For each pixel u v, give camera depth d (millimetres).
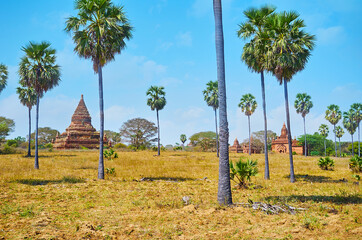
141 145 67688
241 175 12688
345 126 61812
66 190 11305
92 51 16062
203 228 5992
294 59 14742
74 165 23422
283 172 21203
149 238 5359
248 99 52062
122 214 7395
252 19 16375
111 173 17469
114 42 16359
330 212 7164
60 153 43906
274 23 14875
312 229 5605
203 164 28094
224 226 6156
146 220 6727
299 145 73875
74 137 70125
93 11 15695
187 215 7168
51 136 88375
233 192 11539
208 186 13336
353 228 5449
